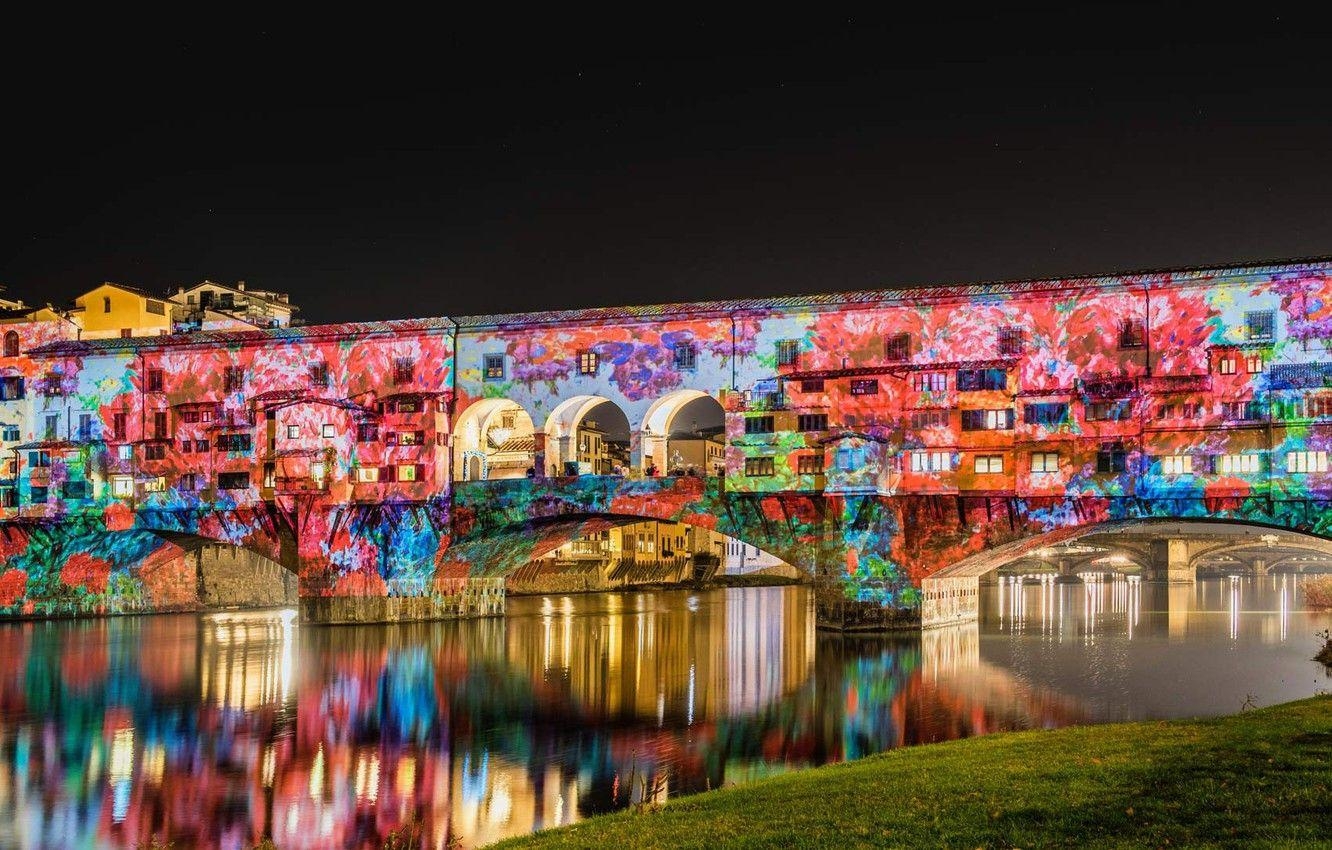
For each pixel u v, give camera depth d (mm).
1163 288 71625
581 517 85688
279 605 116375
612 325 84438
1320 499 67688
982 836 22328
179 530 91875
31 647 75312
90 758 44031
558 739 46656
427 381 88000
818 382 78875
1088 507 72562
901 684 59125
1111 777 25703
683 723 49688
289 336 90562
